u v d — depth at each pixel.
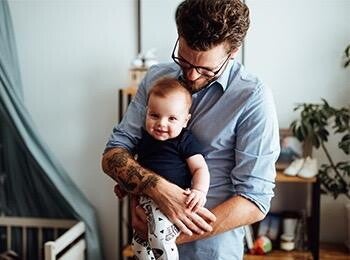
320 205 2.43
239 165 1.24
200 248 1.35
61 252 2.30
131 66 2.46
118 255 2.68
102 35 2.56
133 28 2.53
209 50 1.11
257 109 1.22
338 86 2.39
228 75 1.28
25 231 2.65
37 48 2.64
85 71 2.61
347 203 2.45
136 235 1.36
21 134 2.35
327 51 2.38
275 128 1.24
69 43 2.60
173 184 1.22
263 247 2.30
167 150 1.29
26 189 2.61
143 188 1.22
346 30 2.36
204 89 1.29
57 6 2.59
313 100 2.42
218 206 1.22
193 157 1.28
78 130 2.66
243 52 2.43
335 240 2.48
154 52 2.50
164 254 1.23
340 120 2.14
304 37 2.39
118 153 1.31
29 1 2.61
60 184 2.47
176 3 2.46
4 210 2.66
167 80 1.29
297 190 2.48
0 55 2.30
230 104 1.26
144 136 1.34
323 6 2.36
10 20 2.53
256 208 1.22
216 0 1.11
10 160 2.57
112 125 2.62
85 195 2.70
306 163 2.22
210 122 1.29
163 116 1.26
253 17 2.41
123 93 2.39
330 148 2.40
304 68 2.41
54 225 2.61
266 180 1.22
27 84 2.68
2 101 2.30
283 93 2.43
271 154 1.22
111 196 2.68
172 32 2.48
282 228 2.41
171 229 1.23
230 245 1.36
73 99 2.64
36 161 2.40
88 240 2.53
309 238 2.39
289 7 2.38
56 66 2.63
